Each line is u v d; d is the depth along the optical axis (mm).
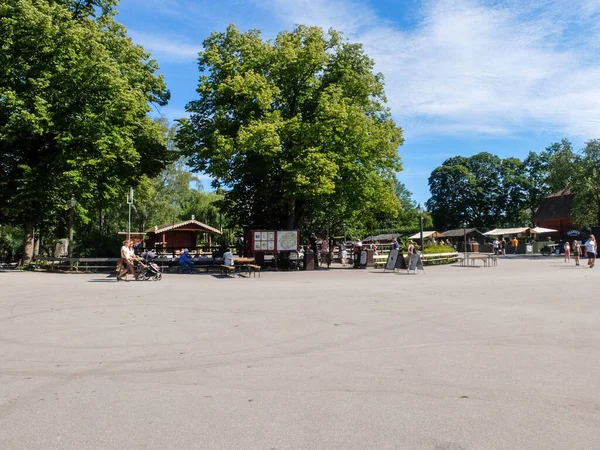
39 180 24594
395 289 15242
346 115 26359
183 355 6875
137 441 4027
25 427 4328
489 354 6883
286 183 27156
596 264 30531
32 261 26297
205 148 27109
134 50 29016
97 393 5254
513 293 14039
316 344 7531
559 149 50562
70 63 24188
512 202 83688
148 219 52344
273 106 29062
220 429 4270
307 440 4035
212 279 19766
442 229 88938
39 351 7102
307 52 27844
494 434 4160
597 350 7105
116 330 8586
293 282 18109
